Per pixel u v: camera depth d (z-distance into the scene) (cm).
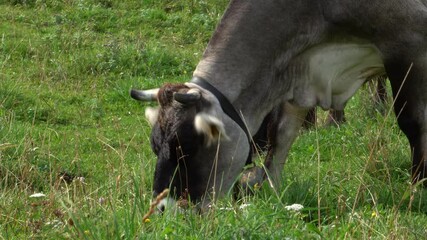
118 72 2027
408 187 1225
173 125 1181
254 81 1265
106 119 1780
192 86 1221
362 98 1683
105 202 1127
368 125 1545
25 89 1862
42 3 2380
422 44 1298
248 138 1249
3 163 1370
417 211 1217
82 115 1781
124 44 2142
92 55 2072
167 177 1183
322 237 1012
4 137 1507
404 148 1442
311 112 1584
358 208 1168
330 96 1350
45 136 1595
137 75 2028
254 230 998
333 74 1337
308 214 1130
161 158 1190
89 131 1694
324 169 1387
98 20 2323
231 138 1222
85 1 2403
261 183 1277
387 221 1081
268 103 1298
